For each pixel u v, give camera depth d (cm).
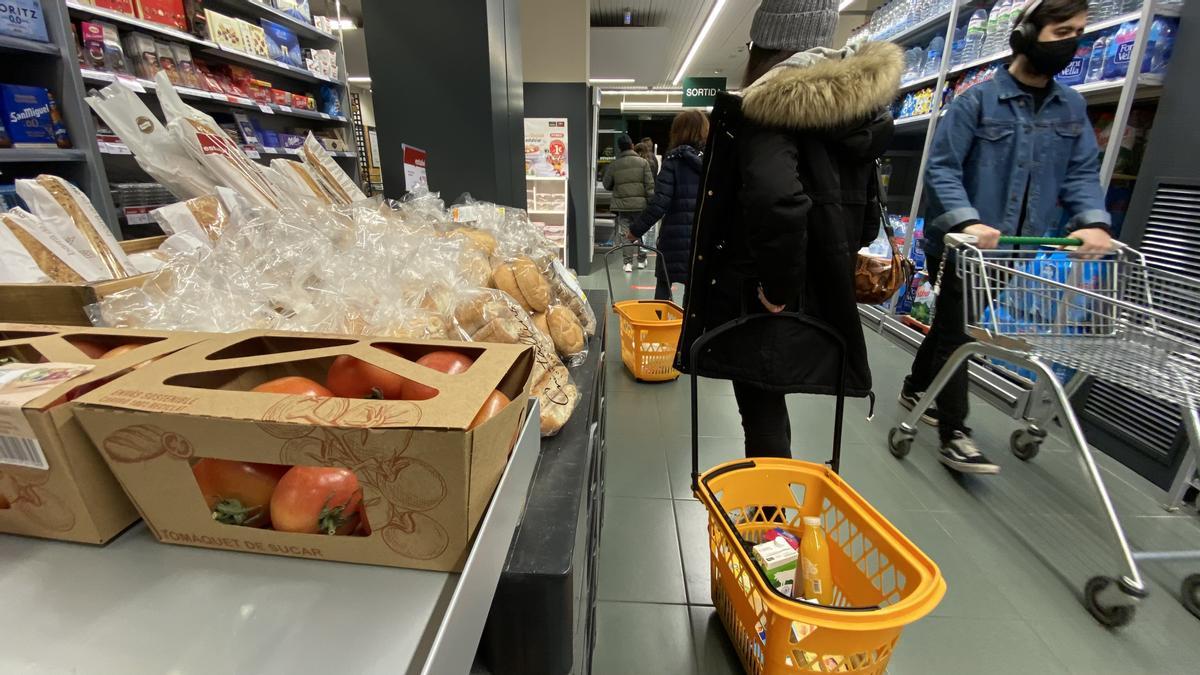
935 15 330
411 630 35
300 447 34
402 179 183
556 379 86
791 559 124
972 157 201
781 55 136
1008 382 258
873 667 101
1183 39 191
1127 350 155
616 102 1202
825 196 127
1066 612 143
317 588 38
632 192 576
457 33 167
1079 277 170
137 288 67
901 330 356
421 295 84
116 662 33
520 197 244
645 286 540
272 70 396
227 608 37
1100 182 205
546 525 62
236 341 46
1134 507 185
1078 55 231
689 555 163
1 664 33
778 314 134
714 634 136
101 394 36
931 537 170
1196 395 131
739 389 154
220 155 99
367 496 37
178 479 38
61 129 215
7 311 61
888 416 251
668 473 206
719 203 137
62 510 39
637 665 128
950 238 171
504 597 56
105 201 227
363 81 613
